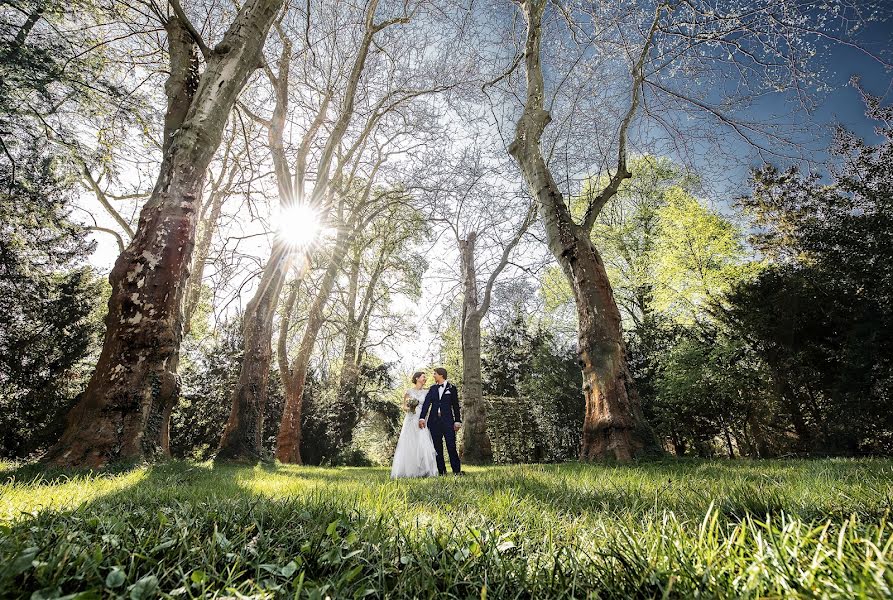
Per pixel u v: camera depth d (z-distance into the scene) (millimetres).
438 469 8125
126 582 1078
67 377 13547
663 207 22750
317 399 20609
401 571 1239
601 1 12359
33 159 9844
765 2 11008
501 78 13422
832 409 11281
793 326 12023
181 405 16406
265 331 12742
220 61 8289
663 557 1222
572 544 1527
